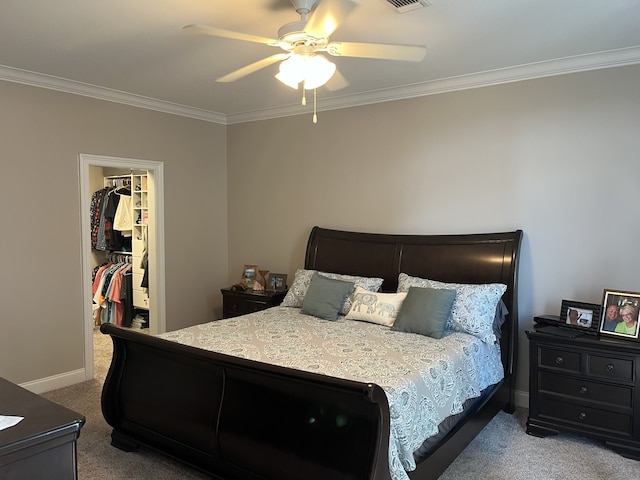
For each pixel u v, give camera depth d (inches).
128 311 239.1
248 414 92.9
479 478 107.0
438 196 161.8
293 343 120.6
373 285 159.0
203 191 209.5
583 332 126.8
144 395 111.7
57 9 101.0
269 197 205.3
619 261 132.6
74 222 163.6
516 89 146.1
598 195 134.9
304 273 173.3
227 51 127.5
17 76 146.3
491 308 133.8
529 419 129.9
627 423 116.4
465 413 115.0
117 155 175.9
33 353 154.3
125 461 112.7
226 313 195.6
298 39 91.7
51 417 55.9
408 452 85.3
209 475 99.6
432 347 117.0
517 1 96.9
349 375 95.7
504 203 149.6
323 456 82.8
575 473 109.3
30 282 153.1
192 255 206.2
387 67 141.6
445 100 158.9
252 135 209.0
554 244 142.0
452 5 98.4
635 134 129.3
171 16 104.9
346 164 182.2
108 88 165.8
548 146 141.9
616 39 119.1
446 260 153.1
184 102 186.7
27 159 151.3
